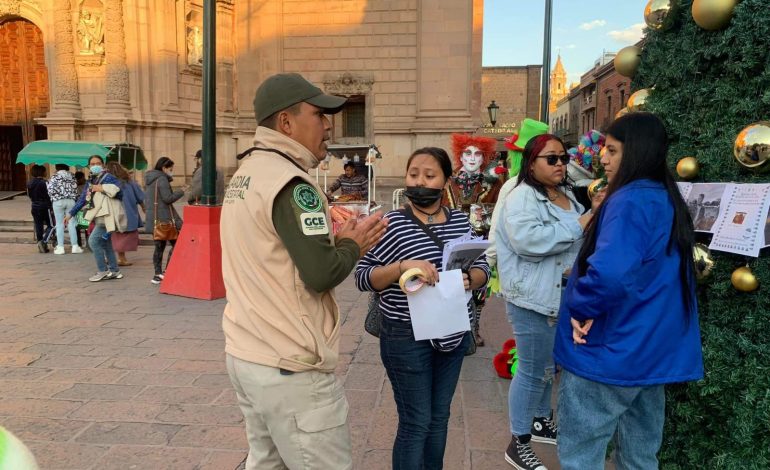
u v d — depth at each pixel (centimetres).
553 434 333
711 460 228
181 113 1753
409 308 225
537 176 279
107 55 1634
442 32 1825
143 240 1146
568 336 207
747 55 207
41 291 704
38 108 1808
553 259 276
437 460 247
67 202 1020
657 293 190
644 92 268
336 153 1135
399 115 1872
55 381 408
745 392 210
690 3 236
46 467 294
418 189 236
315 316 183
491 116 1667
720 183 223
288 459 185
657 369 191
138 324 557
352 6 1858
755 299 210
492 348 500
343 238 189
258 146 190
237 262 184
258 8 1889
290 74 190
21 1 1692
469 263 240
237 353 184
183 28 1755
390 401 380
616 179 201
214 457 305
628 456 215
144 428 337
